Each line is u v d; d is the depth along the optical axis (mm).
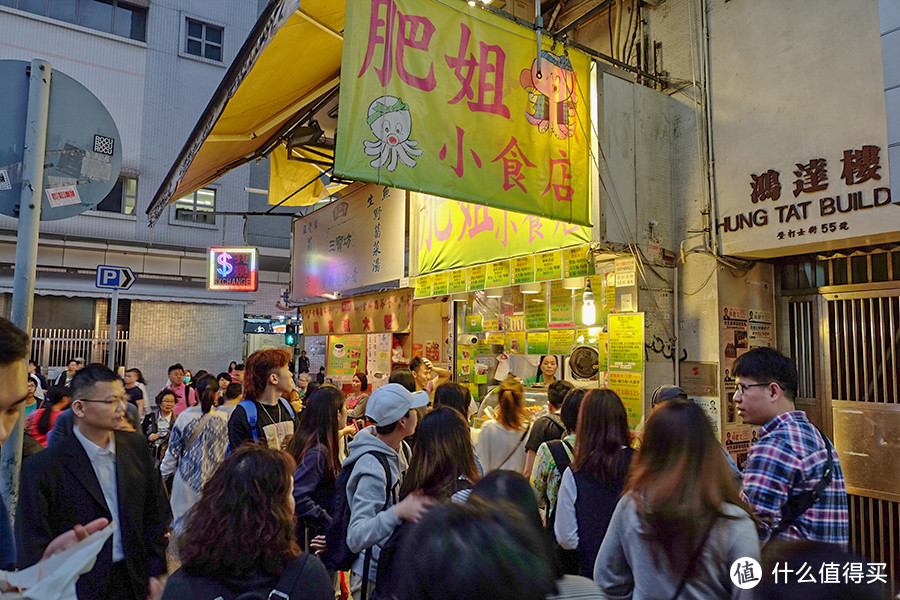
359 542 2336
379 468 2629
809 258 4949
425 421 2473
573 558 2520
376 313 7320
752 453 2193
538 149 4176
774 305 5141
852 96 4062
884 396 4398
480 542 872
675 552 1580
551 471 3061
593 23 6258
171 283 14820
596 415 2631
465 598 816
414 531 958
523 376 6457
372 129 3381
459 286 6062
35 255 2383
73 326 13562
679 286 5070
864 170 3947
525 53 4172
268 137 6648
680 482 1646
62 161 2500
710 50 5031
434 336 8648
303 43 4117
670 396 3402
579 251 4812
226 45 16266
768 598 1212
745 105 4719
